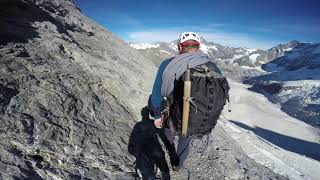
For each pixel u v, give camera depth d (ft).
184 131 5.77
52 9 17.58
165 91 5.98
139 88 13.52
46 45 11.57
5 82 8.63
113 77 12.57
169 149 7.07
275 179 13.05
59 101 9.16
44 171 6.93
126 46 20.11
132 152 9.03
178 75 5.81
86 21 20.04
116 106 10.94
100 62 13.24
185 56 5.92
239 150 14.47
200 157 10.71
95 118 9.53
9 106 7.93
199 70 5.75
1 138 7.00
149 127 10.93
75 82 10.48
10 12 13.15
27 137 7.39
